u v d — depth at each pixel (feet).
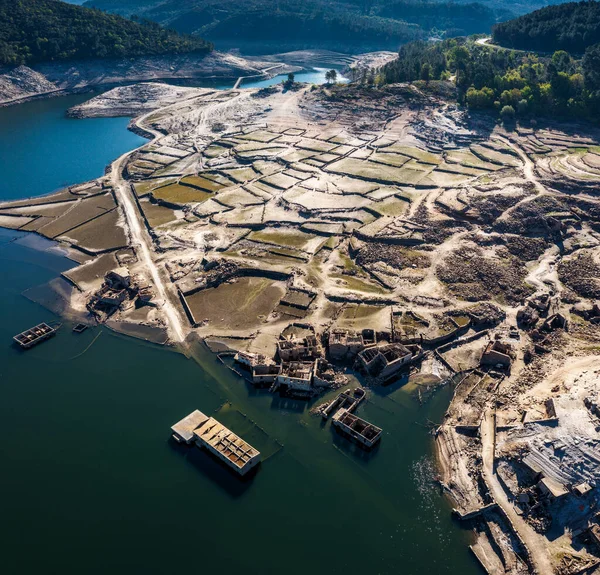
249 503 233.35
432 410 279.90
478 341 326.44
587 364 293.23
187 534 221.66
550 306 350.84
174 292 381.60
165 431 268.82
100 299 368.27
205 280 390.83
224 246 438.40
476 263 394.32
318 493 237.86
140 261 422.41
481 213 448.65
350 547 216.74
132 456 255.50
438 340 325.01
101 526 225.15
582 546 209.67
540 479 229.45
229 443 250.16
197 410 271.49
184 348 325.62
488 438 257.34
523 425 253.24
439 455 254.88
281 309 359.66
